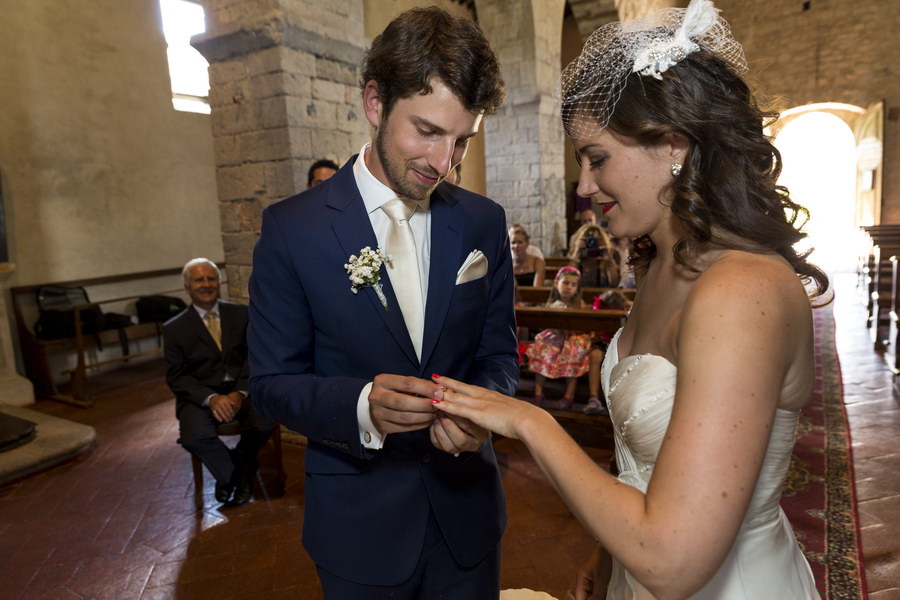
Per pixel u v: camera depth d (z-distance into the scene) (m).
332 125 3.98
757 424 0.64
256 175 3.88
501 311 1.45
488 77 1.05
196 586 2.49
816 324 6.64
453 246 1.31
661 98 0.79
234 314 3.31
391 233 1.27
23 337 5.34
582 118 0.86
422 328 1.29
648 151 0.85
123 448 4.05
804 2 11.16
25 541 2.88
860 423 3.81
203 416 3.14
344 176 1.30
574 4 9.16
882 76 10.71
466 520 1.32
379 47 1.10
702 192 0.80
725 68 0.84
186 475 3.58
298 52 3.69
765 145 0.84
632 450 0.93
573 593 1.34
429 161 1.09
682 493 0.63
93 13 6.02
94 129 6.07
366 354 1.25
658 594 0.66
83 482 3.52
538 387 4.18
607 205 0.92
